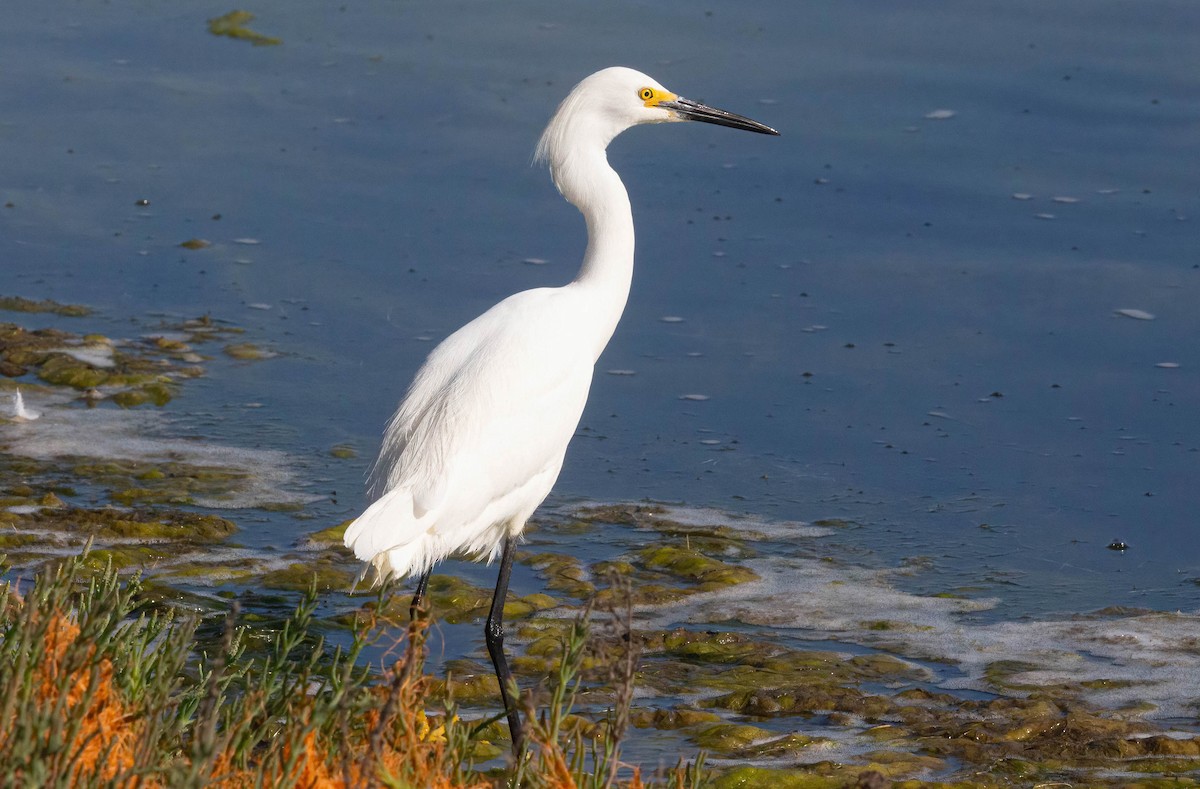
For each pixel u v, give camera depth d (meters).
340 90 20.77
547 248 16.67
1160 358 14.11
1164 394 13.54
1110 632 9.85
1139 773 7.79
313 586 6.30
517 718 7.54
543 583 10.55
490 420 8.01
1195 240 16.06
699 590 10.45
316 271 16.34
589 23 22.06
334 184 18.25
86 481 11.81
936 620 10.05
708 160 18.39
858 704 8.66
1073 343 14.45
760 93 19.42
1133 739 8.16
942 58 19.98
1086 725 8.32
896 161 17.91
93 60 22.17
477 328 8.51
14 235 17.11
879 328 14.91
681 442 13.04
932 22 20.97
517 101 19.95
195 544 10.80
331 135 19.55
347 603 9.95
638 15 22.14
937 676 9.20
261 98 20.73
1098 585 10.66
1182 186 17.09
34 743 4.98
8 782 4.89
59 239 17.08
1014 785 7.60
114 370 14.12
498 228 17.12
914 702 8.72
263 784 5.61
